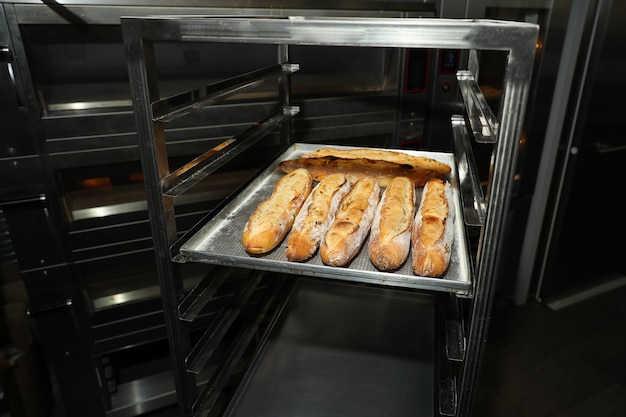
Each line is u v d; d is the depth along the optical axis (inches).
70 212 49.1
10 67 40.5
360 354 45.5
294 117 56.1
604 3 65.1
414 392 40.9
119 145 47.6
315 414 38.7
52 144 44.8
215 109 51.1
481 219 27.8
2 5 38.7
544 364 71.5
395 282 28.0
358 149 47.1
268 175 44.0
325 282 56.4
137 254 53.4
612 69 69.9
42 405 61.2
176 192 28.9
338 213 33.9
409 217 33.5
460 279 27.6
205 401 36.2
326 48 55.2
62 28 42.0
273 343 47.2
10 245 53.8
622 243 89.4
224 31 25.0
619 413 62.4
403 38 23.3
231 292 61.4
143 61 25.9
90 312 53.2
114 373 61.9
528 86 22.2
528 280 85.5
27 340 58.7
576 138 74.1
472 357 29.2
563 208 79.3
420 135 63.6
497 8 59.9
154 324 57.2
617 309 85.3
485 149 66.1
